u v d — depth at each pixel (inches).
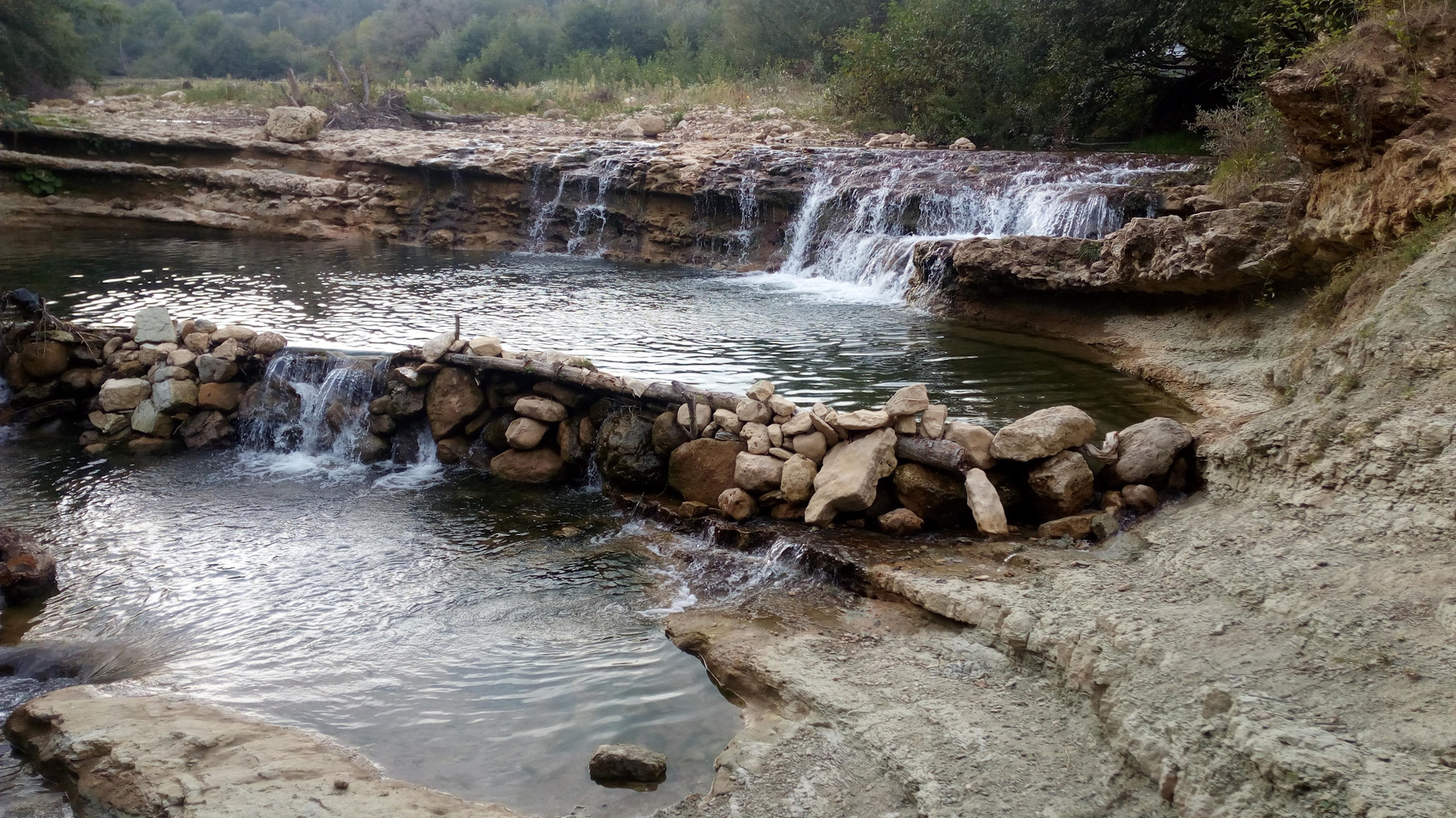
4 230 852.6
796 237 729.6
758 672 195.9
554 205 853.2
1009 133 872.3
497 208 884.0
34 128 938.7
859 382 380.5
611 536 279.4
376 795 161.5
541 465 326.6
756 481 272.8
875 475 259.4
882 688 184.4
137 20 2672.2
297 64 2576.3
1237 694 143.2
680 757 177.6
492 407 343.9
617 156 851.4
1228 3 659.4
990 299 514.3
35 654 219.3
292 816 154.3
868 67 978.1
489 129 1117.7
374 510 304.2
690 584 247.0
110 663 215.3
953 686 182.1
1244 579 184.7
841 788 159.2
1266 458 229.5
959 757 158.9
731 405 298.7
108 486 327.6
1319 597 169.0
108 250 754.2
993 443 260.4
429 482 328.5
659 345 445.7
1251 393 341.7
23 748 185.2
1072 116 827.4
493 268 719.7
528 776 173.0
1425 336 223.5
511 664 210.8
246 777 164.9
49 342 389.7
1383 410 211.3
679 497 293.7
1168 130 832.9
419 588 249.1
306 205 916.0
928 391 367.9
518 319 507.2
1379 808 115.6
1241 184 451.2
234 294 571.5
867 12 1374.3
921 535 251.8
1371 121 315.6
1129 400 359.3
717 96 1178.0
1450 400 203.5
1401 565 171.3
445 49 2185.0
